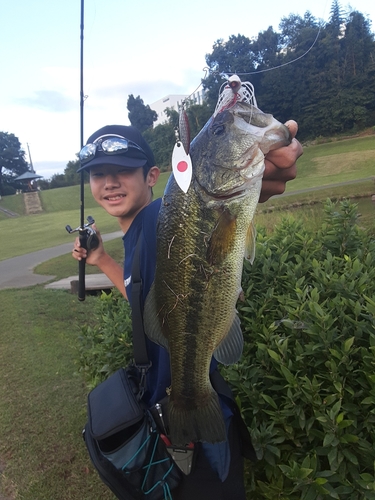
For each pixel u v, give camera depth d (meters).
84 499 2.62
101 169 2.00
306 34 33.47
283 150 1.43
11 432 3.39
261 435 1.82
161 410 1.69
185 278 1.50
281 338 1.99
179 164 1.46
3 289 8.30
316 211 8.64
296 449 1.90
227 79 1.53
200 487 1.66
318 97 48.25
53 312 6.14
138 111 71.31
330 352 1.80
